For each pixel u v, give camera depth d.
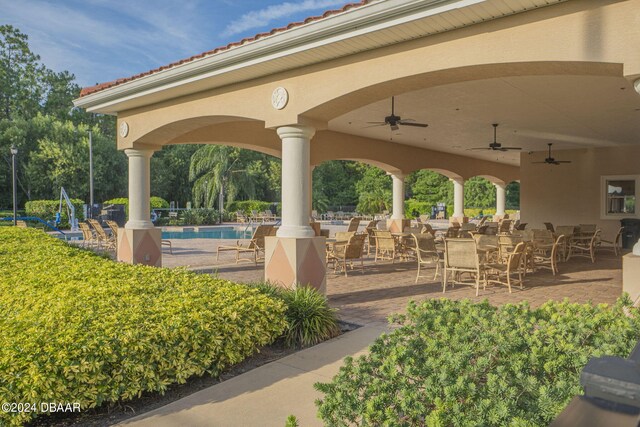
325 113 6.22
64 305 3.57
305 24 5.10
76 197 28.28
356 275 9.03
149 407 3.26
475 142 14.55
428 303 3.10
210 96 7.26
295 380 3.69
